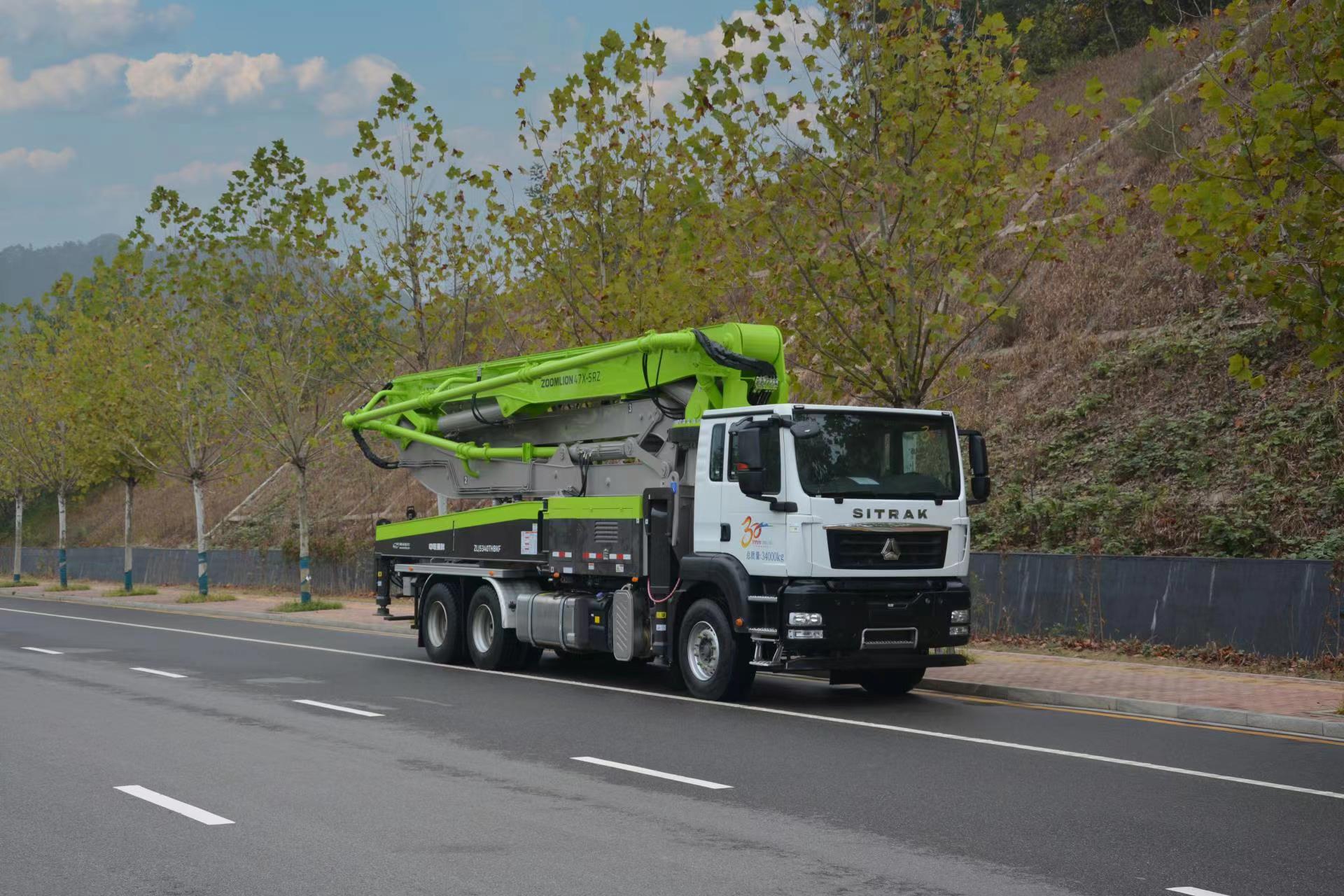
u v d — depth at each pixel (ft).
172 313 105.09
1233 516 62.39
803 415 43.88
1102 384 79.82
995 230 52.60
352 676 54.54
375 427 66.54
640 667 58.80
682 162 70.13
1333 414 65.62
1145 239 91.50
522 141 73.72
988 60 53.36
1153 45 40.81
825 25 55.16
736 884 21.45
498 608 56.49
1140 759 33.60
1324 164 36.42
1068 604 59.26
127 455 120.47
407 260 83.10
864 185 54.13
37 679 52.70
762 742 36.45
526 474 59.31
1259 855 23.38
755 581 44.60
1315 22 35.53
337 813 27.14
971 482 46.75
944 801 28.25
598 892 21.02
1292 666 50.34
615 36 71.26
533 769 32.30
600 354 52.65
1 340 150.30
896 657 44.16
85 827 25.81
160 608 108.47
